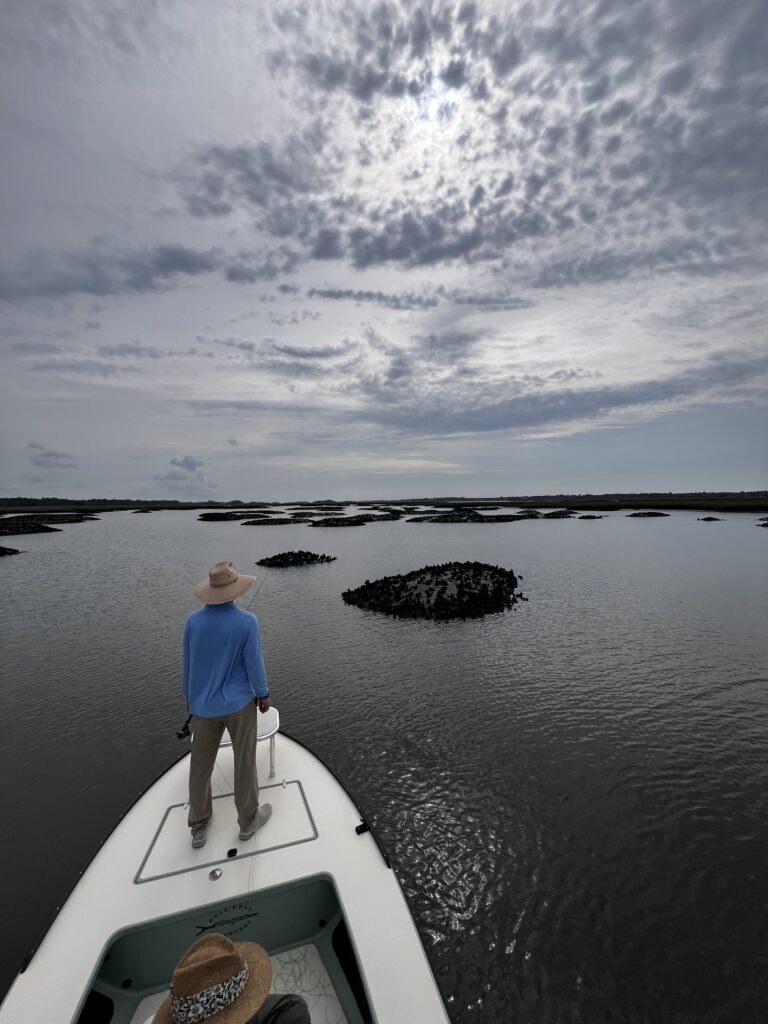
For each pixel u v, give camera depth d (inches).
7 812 316.8
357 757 372.2
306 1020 126.0
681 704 459.2
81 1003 135.9
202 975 109.3
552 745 386.9
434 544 1996.8
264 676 190.7
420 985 144.1
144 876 175.2
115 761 377.7
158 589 1110.4
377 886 175.0
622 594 957.8
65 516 4362.7
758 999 191.8
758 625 733.9
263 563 1446.9
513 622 762.2
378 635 705.6
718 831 287.7
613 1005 191.6
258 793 209.9
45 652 649.6
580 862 264.8
